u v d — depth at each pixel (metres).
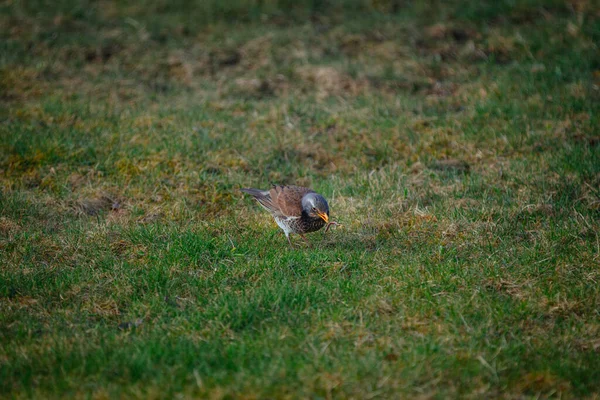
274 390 7.48
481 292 9.65
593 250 10.73
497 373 7.95
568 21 21.42
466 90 18.00
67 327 9.05
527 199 12.66
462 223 11.89
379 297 9.60
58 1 23.31
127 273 10.41
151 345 8.34
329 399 7.40
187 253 11.00
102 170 14.27
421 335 8.73
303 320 9.16
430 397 7.48
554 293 9.62
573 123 15.66
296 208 11.20
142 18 22.44
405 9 22.98
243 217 12.63
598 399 7.55
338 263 10.67
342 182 13.91
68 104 17.27
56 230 12.12
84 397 7.46
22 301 9.76
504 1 23.02
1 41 20.62
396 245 11.44
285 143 15.48
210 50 20.56
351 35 21.19
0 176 13.95
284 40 20.92
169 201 13.17
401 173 14.09
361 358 8.12
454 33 21.16
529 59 19.55
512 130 15.53
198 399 7.38
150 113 17.05
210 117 16.81
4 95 17.91
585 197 12.63
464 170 14.35
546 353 8.34
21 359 8.19
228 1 23.47
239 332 8.95
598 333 8.79
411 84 18.47
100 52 20.42
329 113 16.95
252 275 10.38
